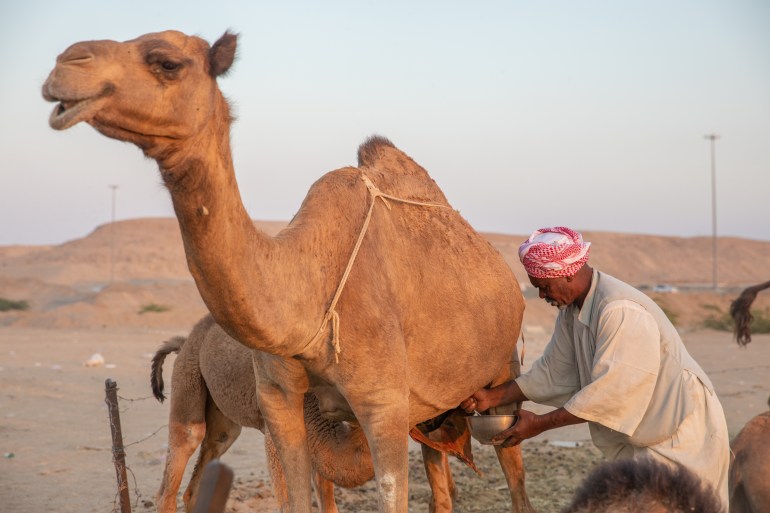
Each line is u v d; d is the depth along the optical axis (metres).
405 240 5.22
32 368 17.00
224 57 3.71
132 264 101.00
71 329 29.58
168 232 116.19
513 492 6.48
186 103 3.58
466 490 8.21
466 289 5.48
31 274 91.50
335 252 4.65
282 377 4.80
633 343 4.68
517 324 6.11
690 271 125.25
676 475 1.94
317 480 6.44
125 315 32.72
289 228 4.57
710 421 4.68
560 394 5.34
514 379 5.89
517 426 5.22
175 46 3.60
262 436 11.41
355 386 4.68
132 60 3.47
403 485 4.74
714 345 23.92
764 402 13.34
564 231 5.03
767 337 27.09
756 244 140.38
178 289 46.12
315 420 5.75
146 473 9.13
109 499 8.06
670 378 4.71
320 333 4.52
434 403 5.36
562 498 7.84
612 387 4.66
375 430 4.72
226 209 3.84
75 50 3.37
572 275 4.93
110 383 6.12
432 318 5.22
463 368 5.41
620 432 4.75
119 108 3.44
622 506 1.91
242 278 3.96
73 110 3.34
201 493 1.66
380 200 5.23
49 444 10.47
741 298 6.31
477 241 5.94
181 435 6.83
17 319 33.91
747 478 4.67
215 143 3.78
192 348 6.88
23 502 7.93
